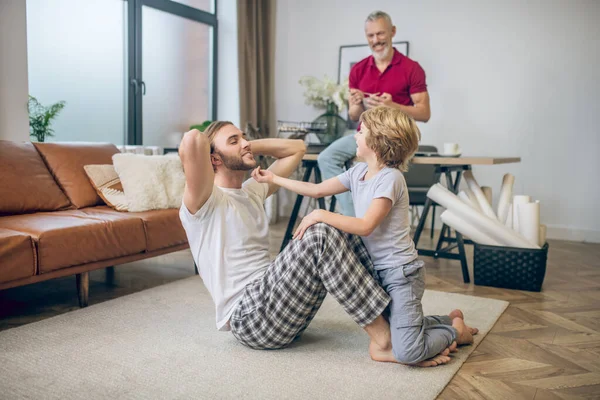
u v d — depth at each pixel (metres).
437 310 2.53
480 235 3.10
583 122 4.66
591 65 4.59
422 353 1.77
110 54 4.39
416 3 5.19
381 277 1.84
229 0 5.43
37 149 3.03
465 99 5.06
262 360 1.84
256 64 5.43
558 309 2.62
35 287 2.85
